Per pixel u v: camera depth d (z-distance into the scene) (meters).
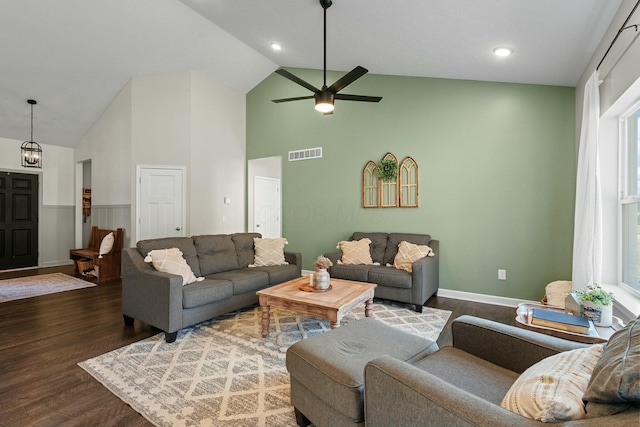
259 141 6.11
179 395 2.06
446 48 3.40
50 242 6.86
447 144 4.38
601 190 2.97
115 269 5.48
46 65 4.76
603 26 2.54
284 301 2.85
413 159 4.59
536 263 3.92
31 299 4.27
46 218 6.79
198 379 2.25
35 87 5.16
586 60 3.11
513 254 4.03
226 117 5.93
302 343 1.77
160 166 5.34
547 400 0.92
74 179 7.06
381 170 4.74
